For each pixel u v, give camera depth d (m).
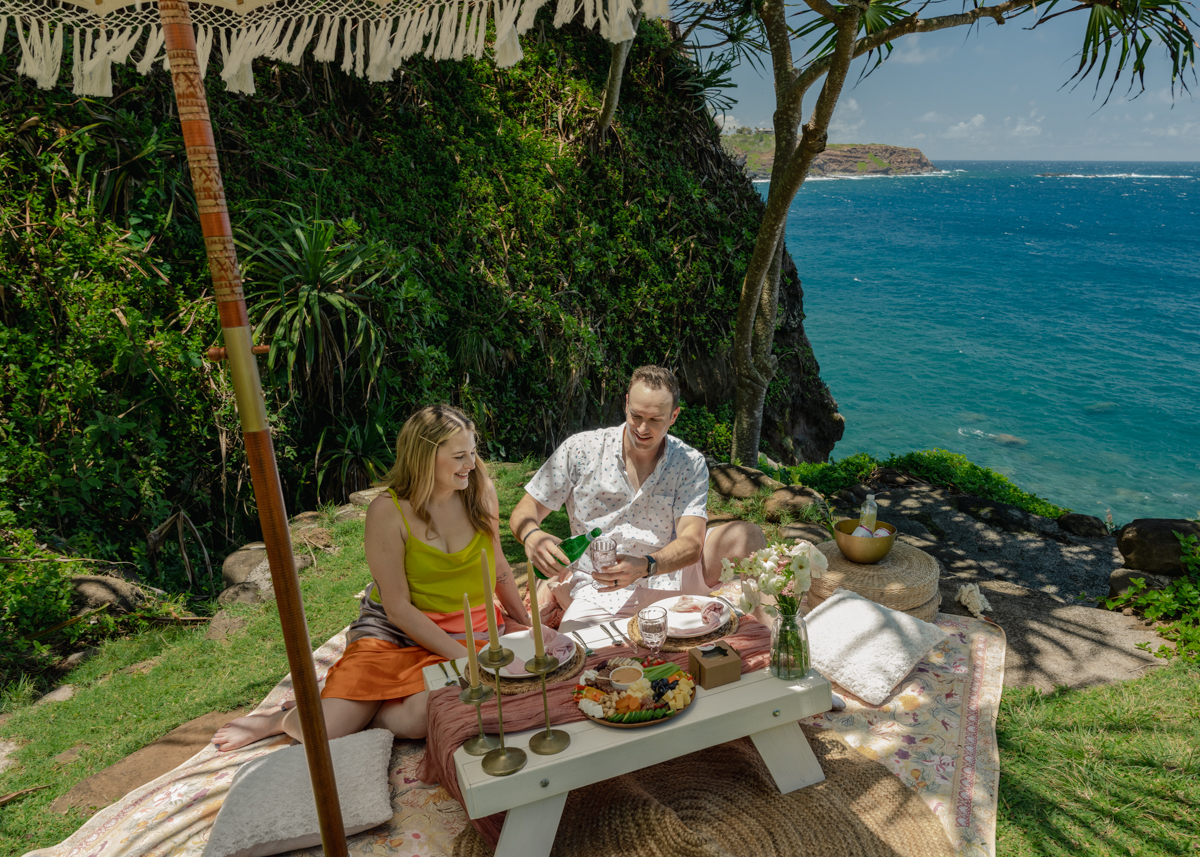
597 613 2.82
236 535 5.21
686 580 2.97
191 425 4.93
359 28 1.57
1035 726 2.66
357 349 5.56
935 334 35.56
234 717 2.99
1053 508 6.79
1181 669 3.03
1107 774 2.40
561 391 7.71
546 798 1.86
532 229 8.00
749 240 10.09
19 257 4.47
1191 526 3.93
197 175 1.24
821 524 4.89
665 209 9.38
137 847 2.12
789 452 10.84
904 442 22.17
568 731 1.95
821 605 3.09
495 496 2.81
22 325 4.48
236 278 1.29
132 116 4.94
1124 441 22.14
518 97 8.55
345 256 5.55
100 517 4.56
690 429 9.42
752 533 3.16
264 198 5.80
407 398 6.02
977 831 2.13
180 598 4.30
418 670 2.51
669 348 9.23
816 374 11.59
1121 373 29.23
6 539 4.00
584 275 8.41
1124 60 4.54
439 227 7.22
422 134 7.45
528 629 2.41
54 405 4.46
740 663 2.19
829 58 5.50
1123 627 3.46
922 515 5.83
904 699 2.77
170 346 4.82
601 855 1.94
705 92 9.81
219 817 2.05
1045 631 3.43
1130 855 2.07
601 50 9.20
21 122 4.55
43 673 3.51
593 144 8.77
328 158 6.56
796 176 5.58
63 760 2.79
